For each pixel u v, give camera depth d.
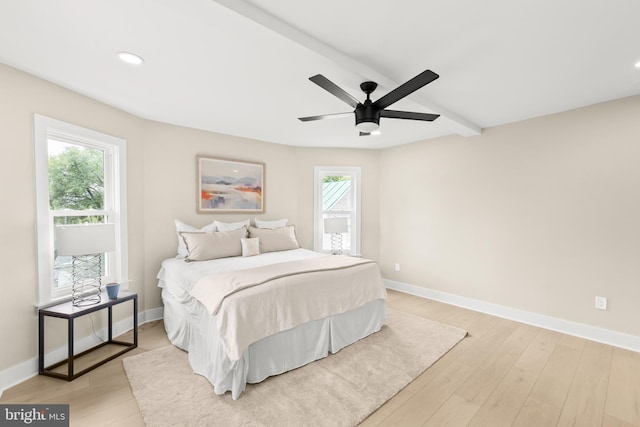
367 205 4.86
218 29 1.54
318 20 1.58
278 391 2.01
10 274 2.08
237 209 4.05
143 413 1.77
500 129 3.47
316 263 2.90
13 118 2.11
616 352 2.60
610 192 2.75
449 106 2.89
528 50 1.89
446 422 1.74
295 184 4.66
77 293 2.55
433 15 1.54
